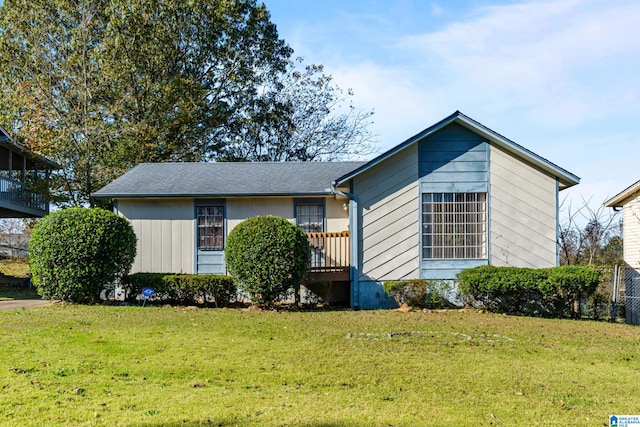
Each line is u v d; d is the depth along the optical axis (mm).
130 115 28578
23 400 6227
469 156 15820
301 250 14305
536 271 14141
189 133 31000
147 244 17297
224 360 8352
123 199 17266
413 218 15711
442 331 11273
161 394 6621
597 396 7008
